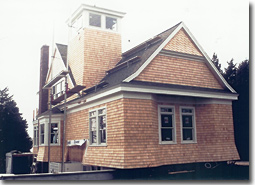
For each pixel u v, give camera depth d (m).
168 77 13.64
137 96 11.97
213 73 15.58
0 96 32.53
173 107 13.77
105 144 12.73
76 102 15.73
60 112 17.66
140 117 11.86
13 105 32.78
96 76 17.19
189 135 14.27
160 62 13.54
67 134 17.16
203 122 14.47
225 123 14.87
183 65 14.43
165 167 12.87
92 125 14.24
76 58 18.27
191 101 14.57
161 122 13.32
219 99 14.91
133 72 12.28
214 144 14.23
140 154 11.47
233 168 14.94
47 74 23.16
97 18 18.91
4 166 28.22
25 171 22.14
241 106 20.14
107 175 11.52
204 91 13.98
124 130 11.30
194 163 13.95
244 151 19.19
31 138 31.19
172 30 14.19
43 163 19.69
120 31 19.02
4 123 30.39
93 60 17.33
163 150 12.75
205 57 15.08
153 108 12.52
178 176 13.10
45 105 22.59
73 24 19.67
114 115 12.09
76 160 15.68
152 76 13.05
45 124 17.92
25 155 22.28
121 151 11.27
